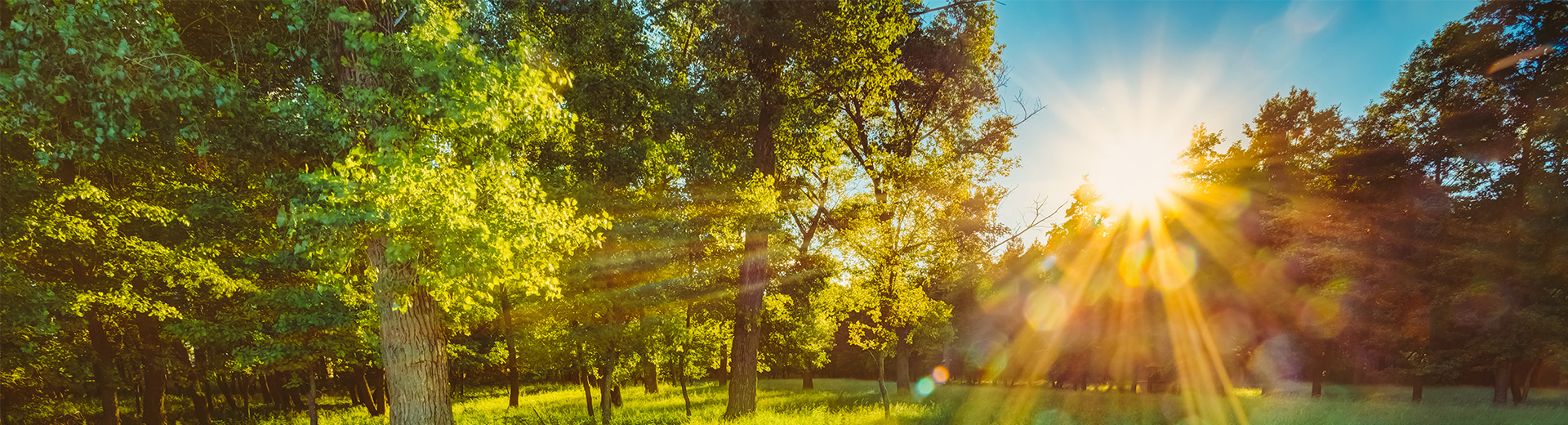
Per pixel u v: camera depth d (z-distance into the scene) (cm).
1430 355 2128
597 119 1564
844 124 2242
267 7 863
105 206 1203
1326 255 2288
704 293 1819
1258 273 2542
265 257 1381
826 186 2061
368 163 735
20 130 761
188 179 1394
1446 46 2334
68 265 1378
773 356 2292
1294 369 2662
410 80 793
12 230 1062
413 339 862
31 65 713
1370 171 2388
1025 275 3738
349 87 785
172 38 767
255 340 1397
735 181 1762
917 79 2098
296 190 941
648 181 1644
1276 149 2775
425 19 827
